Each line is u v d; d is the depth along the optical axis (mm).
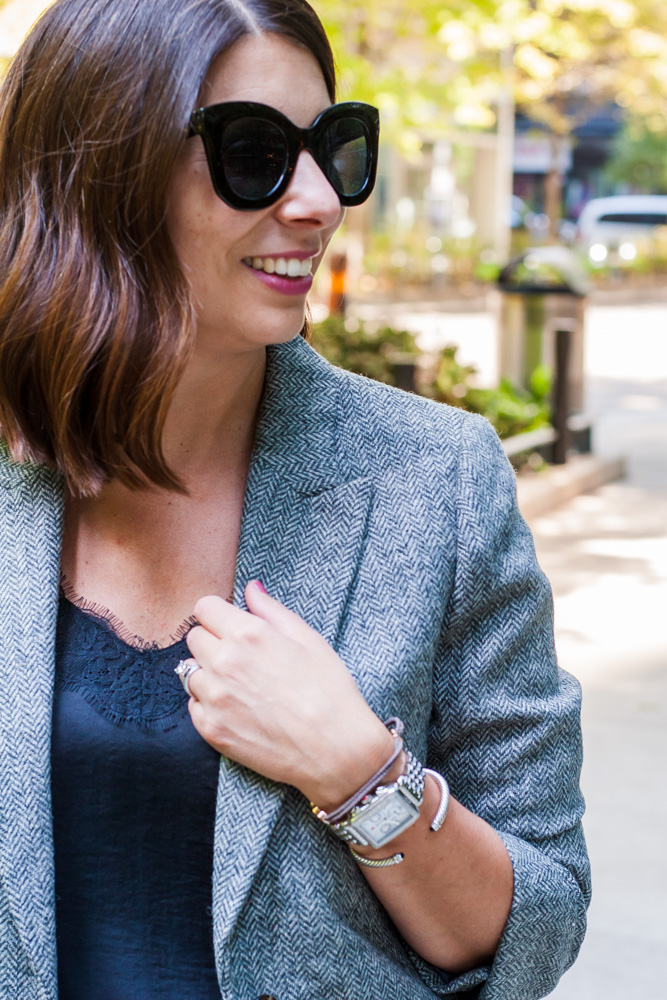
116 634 1212
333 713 1102
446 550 1229
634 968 3121
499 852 1199
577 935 1289
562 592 5992
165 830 1170
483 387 9453
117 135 1082
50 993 1131
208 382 1223
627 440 10281
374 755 1102
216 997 1171
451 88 10734
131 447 1135
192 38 1074
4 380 1175
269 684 1104
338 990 1148
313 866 1146
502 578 1247
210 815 1162
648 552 6801
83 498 1261
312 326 1432
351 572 1213
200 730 1127
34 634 1185
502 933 1211
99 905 1185
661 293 27484
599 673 4961
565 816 1270
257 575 1211
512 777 1247
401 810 1108
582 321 9352
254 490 1232
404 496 1248
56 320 1116
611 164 39594
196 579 1240
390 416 1298
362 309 21938
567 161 39781
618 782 4086
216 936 1118
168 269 1110
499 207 29672
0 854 1140
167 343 1103
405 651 1186
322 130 1129
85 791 1173
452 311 23703
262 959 1145
